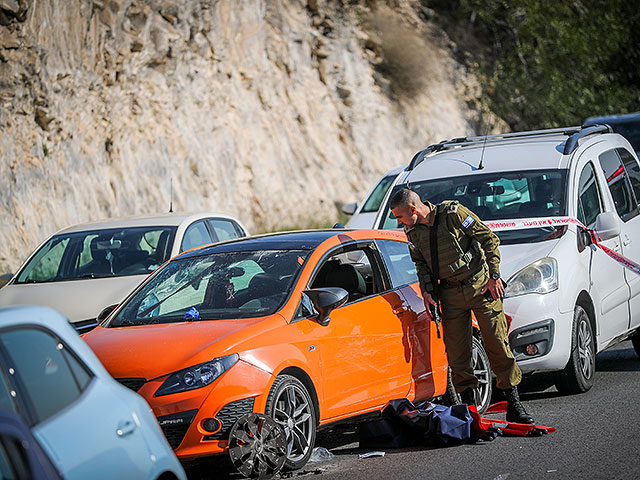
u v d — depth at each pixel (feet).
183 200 109.60
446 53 169.17
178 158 111.04
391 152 145.48
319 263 37.04
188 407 30.99
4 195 85.56
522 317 42.45
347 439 39.37
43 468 16.43
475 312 37.81
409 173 53.52
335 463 34.47
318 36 143.84
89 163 98.27
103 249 55.98
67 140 95.45
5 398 17.51
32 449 16.34
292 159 130.11
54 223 90.33
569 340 43.16
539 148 52.08
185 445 30.94
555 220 46.57
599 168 51.52
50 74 93.71
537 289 42.98
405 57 155.33
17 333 18.83
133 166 104.58
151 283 38.73
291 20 141.49
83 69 99.30
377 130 145.18
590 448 33.94
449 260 37.32
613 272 48.42
